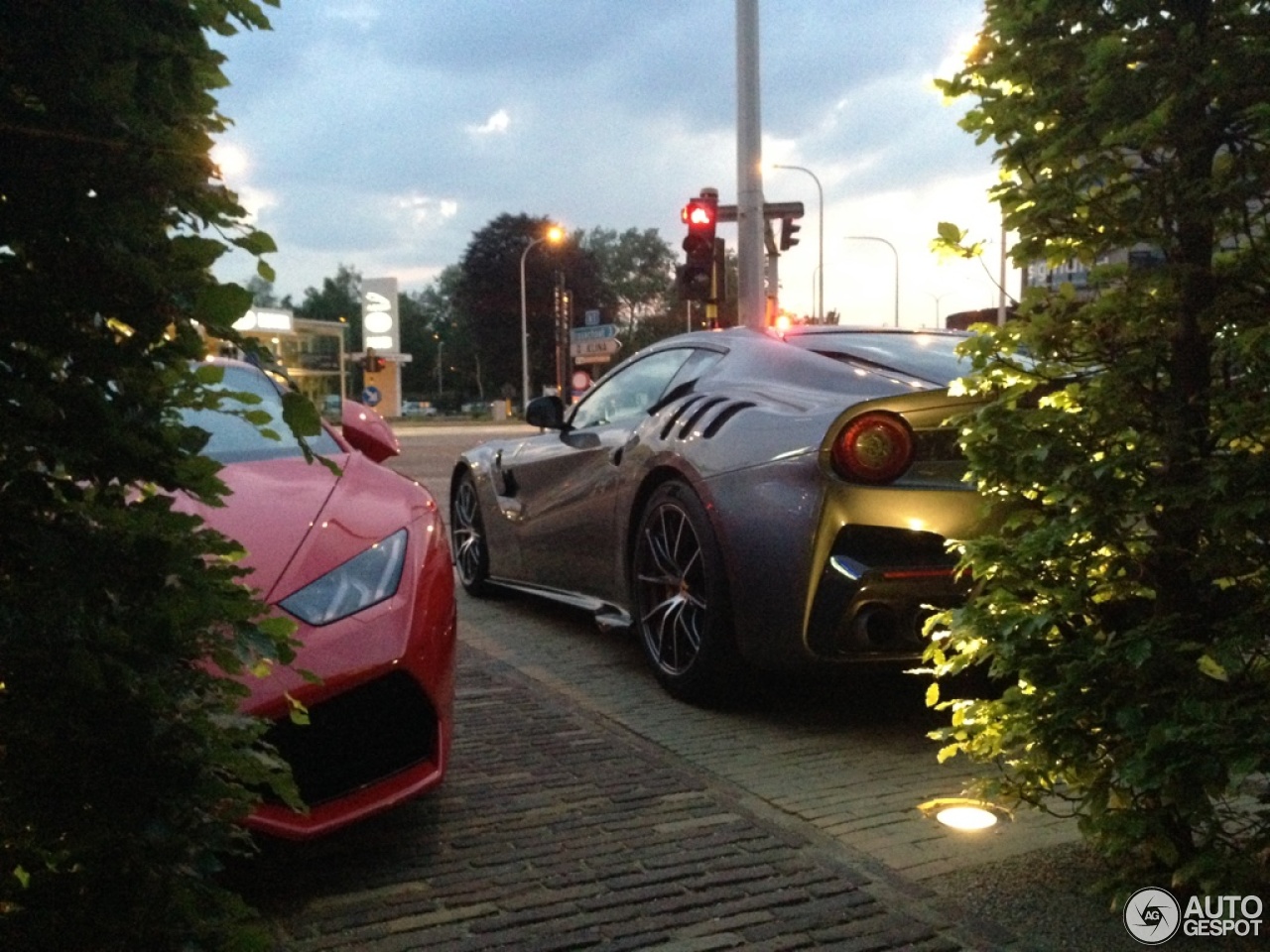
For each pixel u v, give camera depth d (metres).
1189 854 2.52
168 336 1.42
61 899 1.40
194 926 1.43
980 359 2.69
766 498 3.94
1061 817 2.74
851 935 2.56
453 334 110.75
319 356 59.88
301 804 1.60
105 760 1.39
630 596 4.89
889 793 3.48
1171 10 2.32
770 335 4.83
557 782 3.58
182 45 1.45
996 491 2.71
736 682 4.35
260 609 1.53
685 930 2.58
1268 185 2.27
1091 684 2.48
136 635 1.39
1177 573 2.51
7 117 1.33
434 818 3.27
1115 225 2.47
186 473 1.45
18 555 1.35
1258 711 2.22
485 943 2.52
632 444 4.91
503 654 5.41
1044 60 2.45
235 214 1.48
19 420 1.33
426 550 3.30
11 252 1.36
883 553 3.77
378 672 2.87
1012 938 2.54
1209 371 2.46
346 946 2.52
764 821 3.25
